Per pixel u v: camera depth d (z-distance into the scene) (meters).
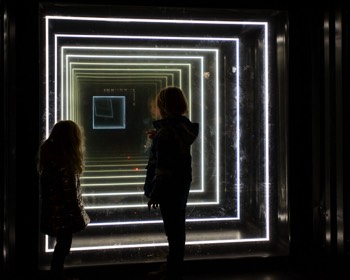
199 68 3.99
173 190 2.64
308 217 3.46
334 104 3.15
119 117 3.98
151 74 3.97
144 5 3.26
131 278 3.18
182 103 2.77
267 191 3.66
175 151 2.63
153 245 3.54
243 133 3.95
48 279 2.78
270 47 3.63
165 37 3.75
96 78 3.88
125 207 3.92
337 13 3.09
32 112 3.09
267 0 3.40
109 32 3.65
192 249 3.57
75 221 2.68
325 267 3.33
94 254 3.44
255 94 3.84
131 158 4.02
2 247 2.83
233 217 3.98
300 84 3.44
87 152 3.95
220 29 3.82
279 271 3.32
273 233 3.65
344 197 3.05
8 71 2.92
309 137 3.45
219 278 3.18
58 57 3.58
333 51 3.16
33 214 3.10
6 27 2.87
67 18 3.36
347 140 3.05
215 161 4.02
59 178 2.68
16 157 3.07
